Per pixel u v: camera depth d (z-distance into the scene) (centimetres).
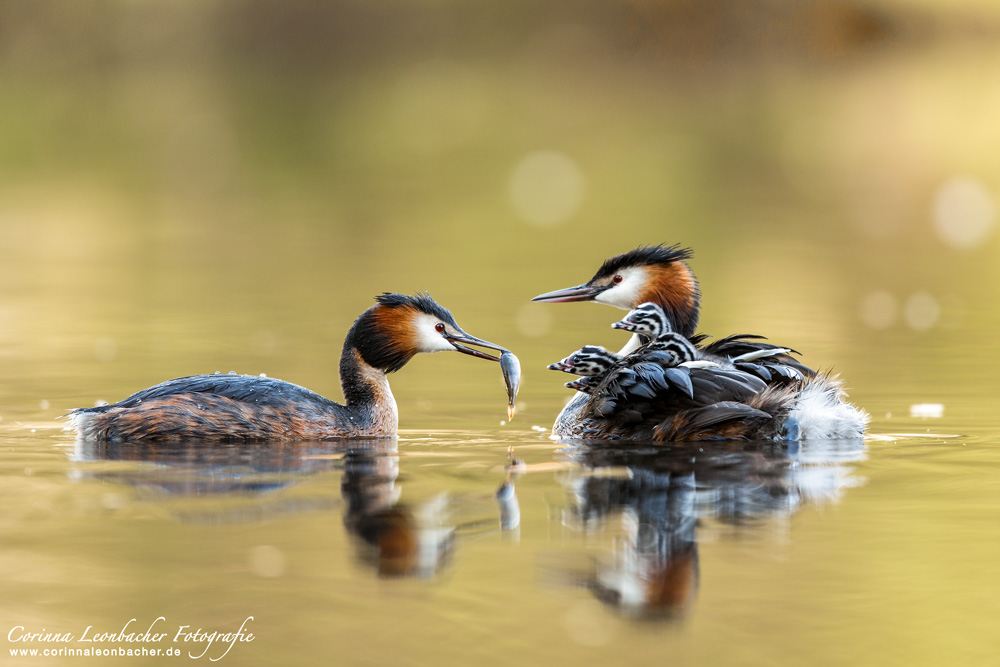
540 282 2172
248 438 1078
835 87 5041
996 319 1850
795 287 2117
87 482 908
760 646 629
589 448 1050
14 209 3111
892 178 3500
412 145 4184
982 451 1021
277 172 3741
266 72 5366
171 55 5291
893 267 2336
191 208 3170
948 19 5409
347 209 3145
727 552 757
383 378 1163
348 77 5372
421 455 1026
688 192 3369
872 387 1350
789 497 873
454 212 3091
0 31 4994
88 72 5050
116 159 3922
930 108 4575
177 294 2050
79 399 1280
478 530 795
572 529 798
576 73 5397
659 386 1062
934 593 693
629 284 1302
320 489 895
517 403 1313
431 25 5472
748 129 4306
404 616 660
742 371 1094
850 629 648
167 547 757
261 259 2433
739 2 5334
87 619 657
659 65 5356
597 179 3575
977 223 2886
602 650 623
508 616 661
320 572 718
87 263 2388
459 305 1958
